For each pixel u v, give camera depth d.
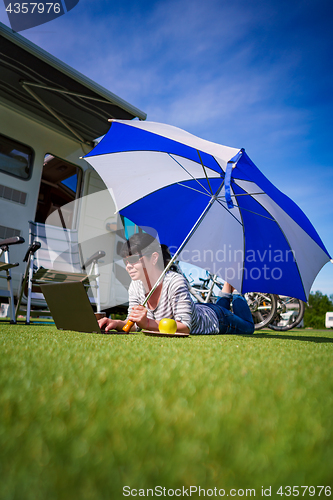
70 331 2.05
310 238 2.28
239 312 2.94
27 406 0.43
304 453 0.31
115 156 2.83
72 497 0.23
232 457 0.29
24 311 4.12
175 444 0.32
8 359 0.78
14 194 4.22
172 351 1.05
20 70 3.62
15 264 3.02
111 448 0.31
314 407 0.46
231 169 1.92
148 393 0.51
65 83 3.78
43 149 4.53
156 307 2.10
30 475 0.26
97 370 0.68
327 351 1.34
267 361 0.90
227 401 0.47
